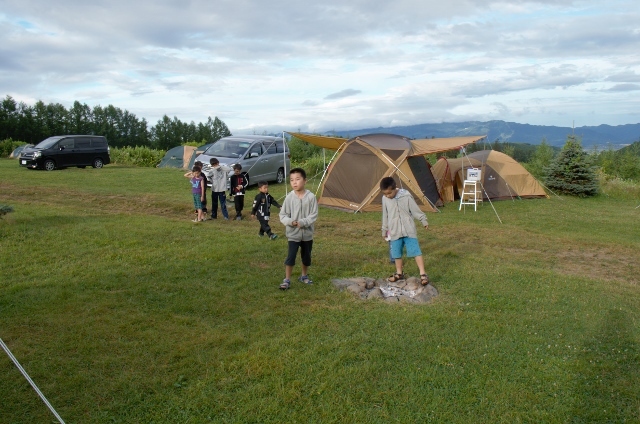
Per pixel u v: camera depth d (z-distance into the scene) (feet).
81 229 29.53
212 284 20.48
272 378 13.12
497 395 12.66
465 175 48.93
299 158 100.68
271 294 19.61
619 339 16.20
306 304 18.70
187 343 14.93
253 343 15.07
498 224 37.37
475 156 52.16
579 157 55.62
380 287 21.34
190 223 33.71
